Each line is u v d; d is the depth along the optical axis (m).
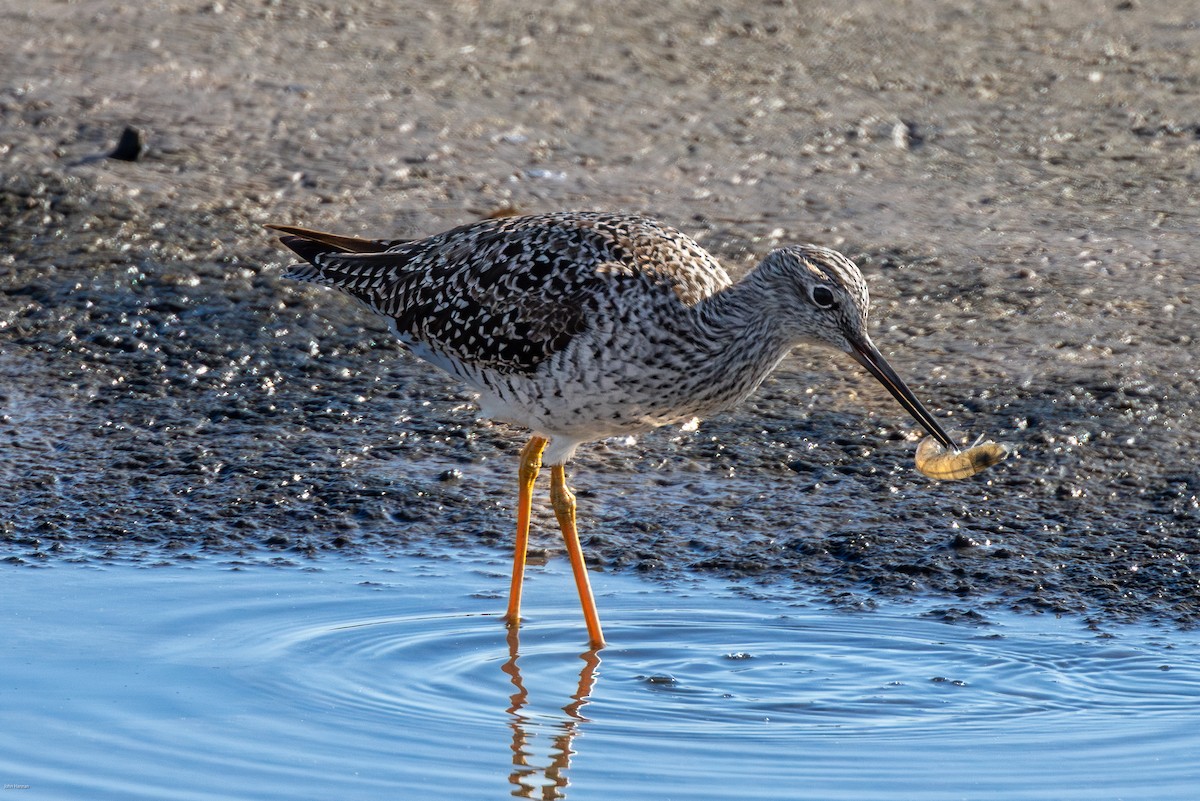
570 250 10.07
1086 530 11.01
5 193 16.61
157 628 9.91
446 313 10.45
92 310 14.64
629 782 8.25
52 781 8.27
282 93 19.98
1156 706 8.88
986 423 12.53
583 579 9.88
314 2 23.84
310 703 9.08
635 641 9.84
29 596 10.30
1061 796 8.01
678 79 21.39
